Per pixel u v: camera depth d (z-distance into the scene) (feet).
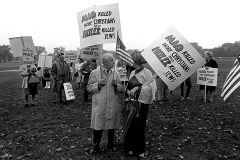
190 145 19.03
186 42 15.89
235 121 25.27
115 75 17.22
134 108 16.14
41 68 57.77
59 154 17.79
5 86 69.77
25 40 39.96
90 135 21.86
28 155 17.74
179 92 46.14
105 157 16.93
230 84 18.22
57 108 33.78
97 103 16.88
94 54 34.24
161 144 19.21
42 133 22.76
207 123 24.71
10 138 21.67
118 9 17.01
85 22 17.38
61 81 37.06
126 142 17.12
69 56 54.24
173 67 16.14
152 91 16.05
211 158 16.78
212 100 35.60
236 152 17.70
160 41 16.47
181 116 27.45
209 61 34.60
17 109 34.09
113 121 17.03
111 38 16.97
